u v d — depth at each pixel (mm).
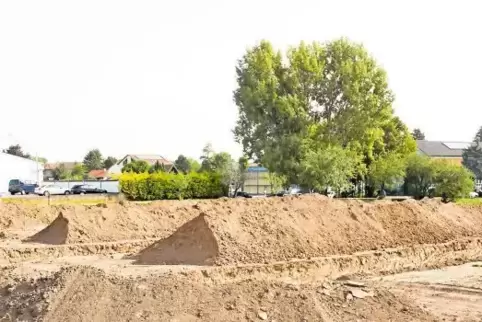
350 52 47656
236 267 17359
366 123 46844
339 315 11797
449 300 15391
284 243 19797
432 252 23062
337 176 40719
